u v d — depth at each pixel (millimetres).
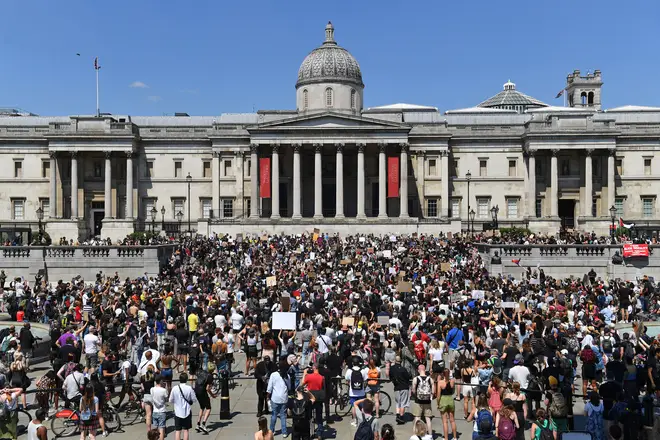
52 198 124000
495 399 28812
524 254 81688
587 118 123500
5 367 35000
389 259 80000
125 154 124875
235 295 57219
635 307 57719
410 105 152375
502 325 43000
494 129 128625
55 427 32156
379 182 119938
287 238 102250
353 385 31656
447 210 126375
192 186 128375
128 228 120938
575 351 38219
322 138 119562
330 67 129250
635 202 127750
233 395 38750
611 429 24875
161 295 56562
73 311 50844
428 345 38625
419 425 24109
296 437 28656
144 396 31094
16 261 82062
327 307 50281
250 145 121438
